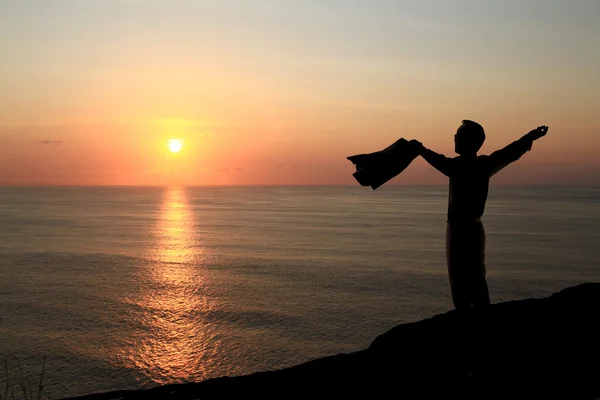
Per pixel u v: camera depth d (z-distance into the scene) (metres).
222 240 110.50
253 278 67.31
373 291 58.44
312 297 55.94
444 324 2.99
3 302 54.16
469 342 2.82
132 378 35.00
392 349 2.84
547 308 3.05
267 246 100.25
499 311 3.05
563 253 86.19
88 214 197.00
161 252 92.44
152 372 35.81
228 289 60.69
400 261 80.19
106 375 35.22
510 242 101.56
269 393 2.58
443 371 2.66
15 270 73.94
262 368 36.47
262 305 52.94
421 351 2.78
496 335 2.84
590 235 115.25
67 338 42.38
